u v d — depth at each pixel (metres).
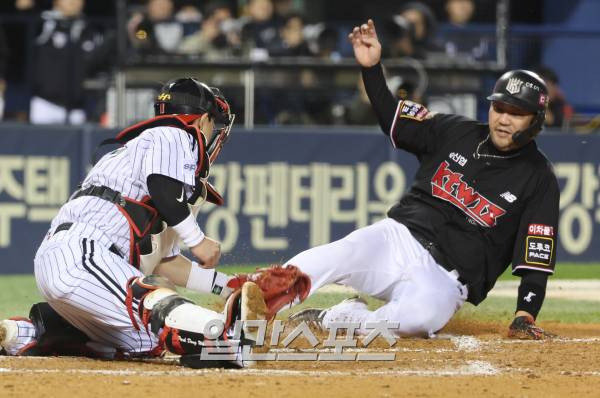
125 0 46.44
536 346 20.28
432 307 20.69
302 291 18.00
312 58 47.62
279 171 44.03
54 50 53.25
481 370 17.23
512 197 21.31
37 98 53.69
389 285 21.08
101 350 18.06
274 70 46.47
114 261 17.09
